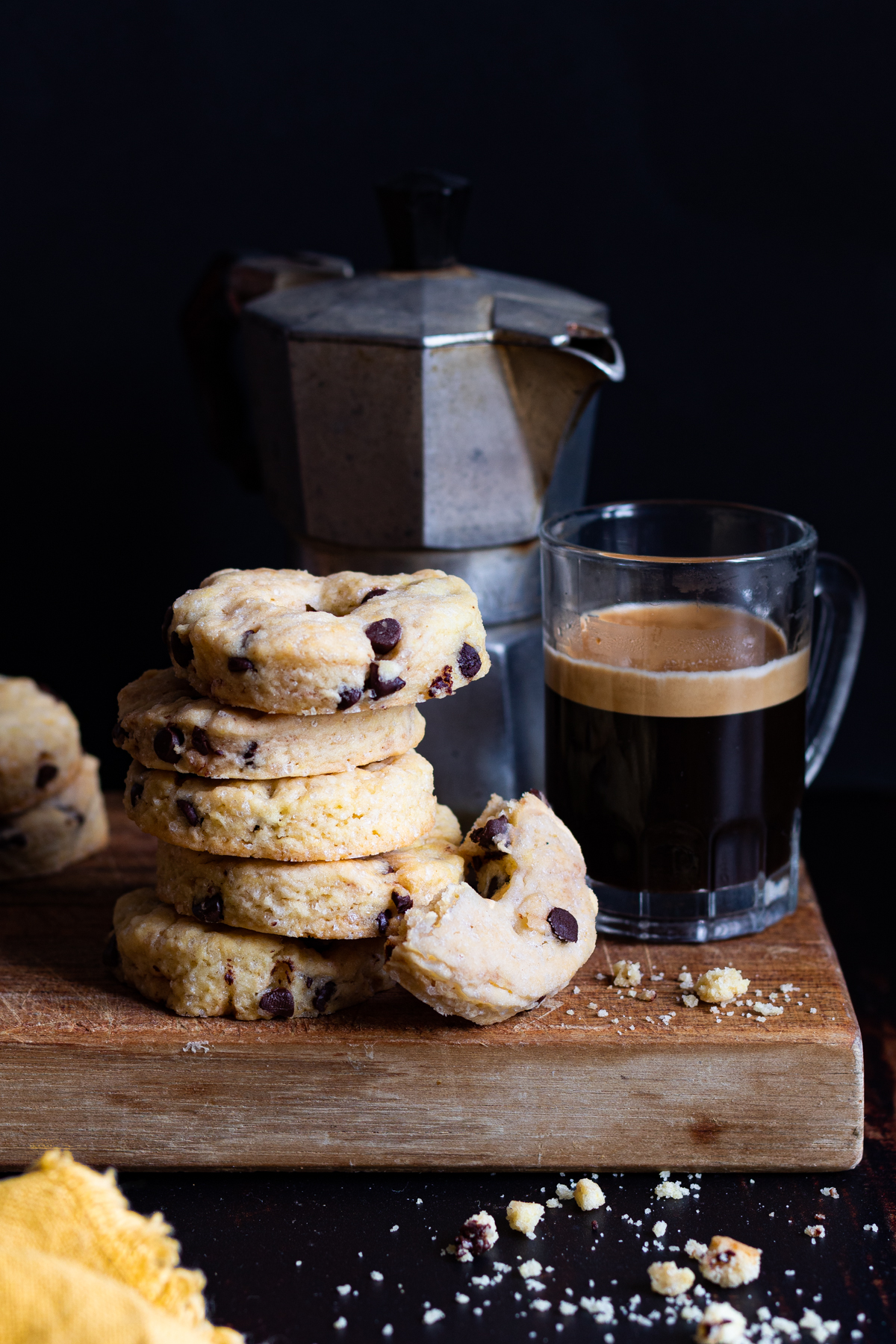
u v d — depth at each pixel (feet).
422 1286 2.07
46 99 2.77
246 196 2.81
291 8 2.75
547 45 2.76
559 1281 2.07
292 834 2.14
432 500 2.40
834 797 2.89
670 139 2.77
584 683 2.28
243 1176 2.18
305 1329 2.03
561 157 2.79
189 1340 1.95
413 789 2.18
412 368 2.35
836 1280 2.07
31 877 2.45
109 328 2.84
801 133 2.75
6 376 2.85
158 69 2.77
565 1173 2.18
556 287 2.53
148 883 2.44
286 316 2.41
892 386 2.83
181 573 2.92
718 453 2.86
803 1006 2.19
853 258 2.79
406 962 2.11
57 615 2.93
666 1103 2.15
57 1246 2.00
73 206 2.80
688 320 2.83
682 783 2.26
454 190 2.45
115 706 2.96
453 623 2.14
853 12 2.71
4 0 2.74
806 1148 2.16
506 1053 2.14
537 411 2.39
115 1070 2.15
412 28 2.76
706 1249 2.09
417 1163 2.17
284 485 2.48
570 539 2.37
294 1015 2.18
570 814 2.32
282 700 2.11
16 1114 2.17
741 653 2.25
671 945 2.30
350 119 2.79
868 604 2.90
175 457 2.88
